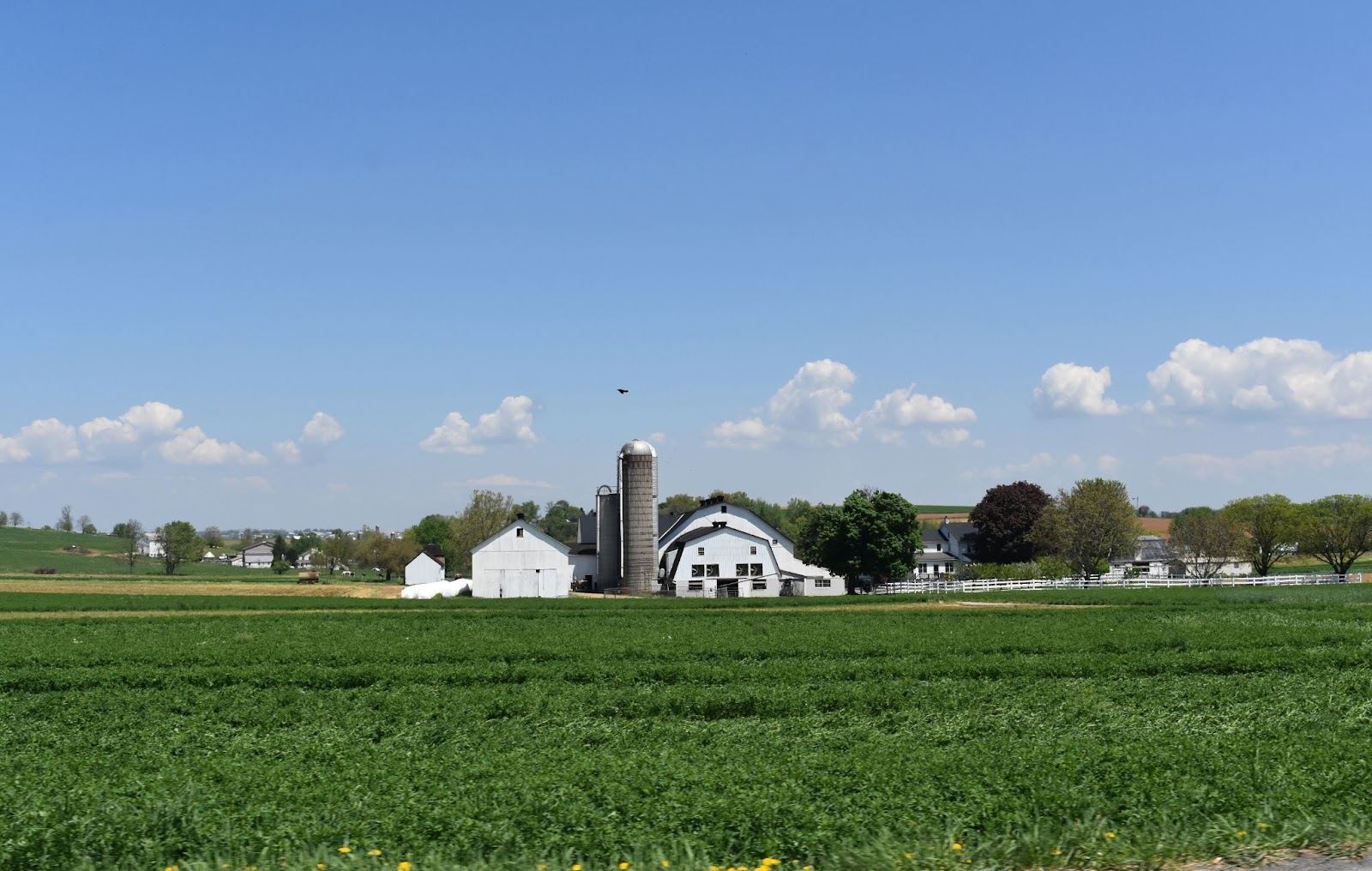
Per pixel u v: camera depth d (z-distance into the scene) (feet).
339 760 65.31
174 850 44.19
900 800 49.34
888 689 99.91
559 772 57.00
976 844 43.55
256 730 82.89
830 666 118.62
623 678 111.34
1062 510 388.78
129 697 98.07
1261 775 53.11
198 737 79.36
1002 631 161.07
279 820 47.47
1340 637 146.30
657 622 184.03
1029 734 77.66
